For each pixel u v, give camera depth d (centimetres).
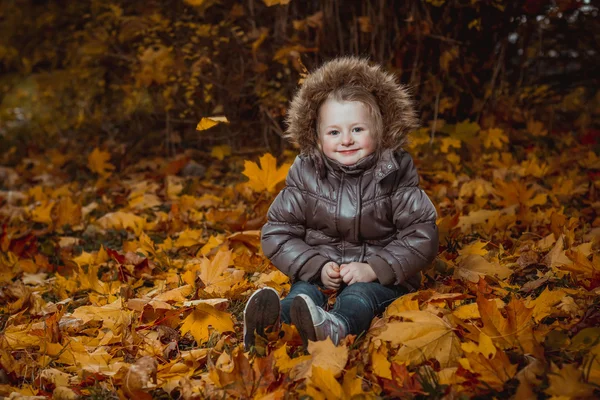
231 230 379
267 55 566
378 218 259
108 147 647
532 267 312
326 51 554
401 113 261
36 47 707
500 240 353
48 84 669
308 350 213
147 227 424
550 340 217
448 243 331
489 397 196
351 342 228
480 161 529
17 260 365
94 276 316
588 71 633
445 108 566
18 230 432
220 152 580
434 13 556
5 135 740
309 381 203
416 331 217
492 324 221
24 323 283
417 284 267
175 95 599
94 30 614
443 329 219
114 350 247
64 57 704
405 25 550
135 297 304
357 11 566
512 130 584
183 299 284
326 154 262
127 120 664
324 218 261
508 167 502
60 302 304
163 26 565
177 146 643
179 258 369
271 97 552
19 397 208
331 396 194
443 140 532
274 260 263
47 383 224
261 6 568
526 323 222
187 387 208
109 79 659
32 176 619
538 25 600
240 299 292
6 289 315
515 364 205
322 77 262
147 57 562
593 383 192
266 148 577
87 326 277
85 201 518
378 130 260
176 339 256
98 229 435
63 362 241
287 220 267
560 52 636
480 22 526
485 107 581
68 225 445
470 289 279
